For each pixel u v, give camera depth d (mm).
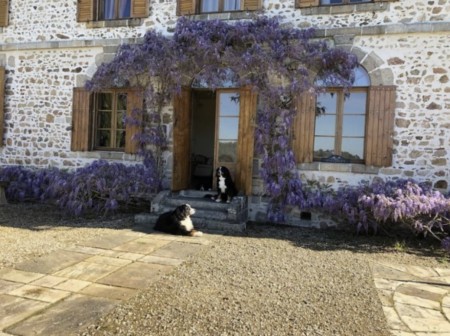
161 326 3047
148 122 7949
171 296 3643
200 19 7566
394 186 6258
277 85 7039
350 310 3469
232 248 5367
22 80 8930
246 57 6801
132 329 2986
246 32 6957
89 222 6766
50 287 3777
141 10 8008
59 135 8664
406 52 6578
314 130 7023
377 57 6688
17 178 8609
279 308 3461
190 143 7965
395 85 6621
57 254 4840
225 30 7086
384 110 6625
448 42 6406
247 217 7301
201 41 6996
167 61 7254
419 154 6539
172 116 7770
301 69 6738
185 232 5969
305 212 7051
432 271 4688
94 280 4004
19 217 7027
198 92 10062
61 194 7477
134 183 7332
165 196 7340
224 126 7617
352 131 6938
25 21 8867
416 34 6527
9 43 8938
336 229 6844
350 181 6820
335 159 7008
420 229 5871
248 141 7195
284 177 6988
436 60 6461
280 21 7188
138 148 7957
